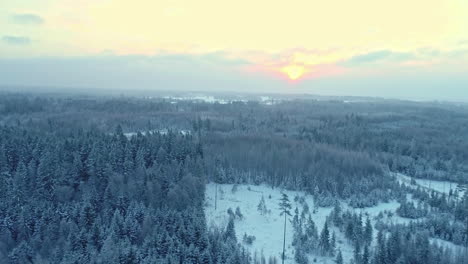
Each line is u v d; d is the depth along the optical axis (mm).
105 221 75938
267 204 105625
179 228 74125
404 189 123188
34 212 73812
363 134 188625
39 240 68250
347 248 82250
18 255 64000
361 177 125938
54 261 63031
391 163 154250
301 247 79438
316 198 109562
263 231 89250
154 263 63094
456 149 167750
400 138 188500
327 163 130875
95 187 86125
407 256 71125
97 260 61750
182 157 110750
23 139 105438
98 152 94000
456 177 144250
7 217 71750
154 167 96750
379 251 73062
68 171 87250
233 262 66250
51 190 84000
